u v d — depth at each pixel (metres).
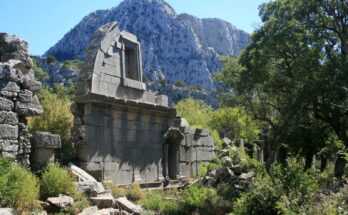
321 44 21.12
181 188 21.33
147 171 20.58
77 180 14.52
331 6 21.69
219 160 26.50
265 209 11.13
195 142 25.31
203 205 14.25
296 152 29.91
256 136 37.31
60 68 87.88
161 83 115.50
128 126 19.55
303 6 21.67
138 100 20.45
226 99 27.34
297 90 21.58
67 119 19.16
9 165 11.20
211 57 153.50
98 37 18.56
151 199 16.12
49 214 11.49
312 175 14.18
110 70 18.67
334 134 28.16
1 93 12.70
